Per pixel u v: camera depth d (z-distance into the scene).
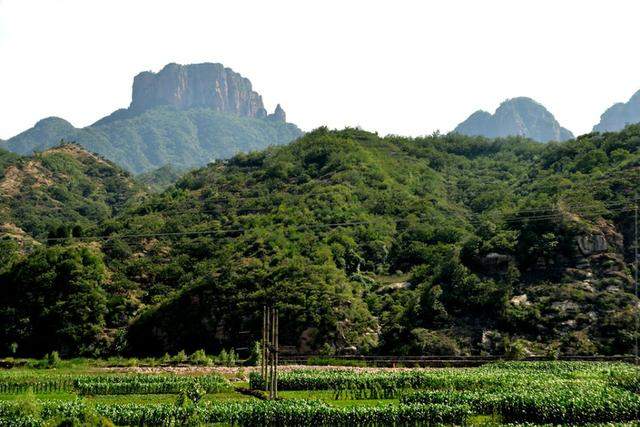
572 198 131.75
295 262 128.75
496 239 125.69
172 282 138.75
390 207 158.38
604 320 105.44
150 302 133.38
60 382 79.62
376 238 144.62
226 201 172.00
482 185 181.00
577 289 112.69
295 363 100.94
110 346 123.12
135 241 152.62
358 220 150.62
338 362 99.88
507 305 112.50
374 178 173.88
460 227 146.00
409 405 57.53
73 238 152.62
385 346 110.81
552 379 73.00
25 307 127.56
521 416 58.09
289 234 143.00
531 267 120.56
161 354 120.62
